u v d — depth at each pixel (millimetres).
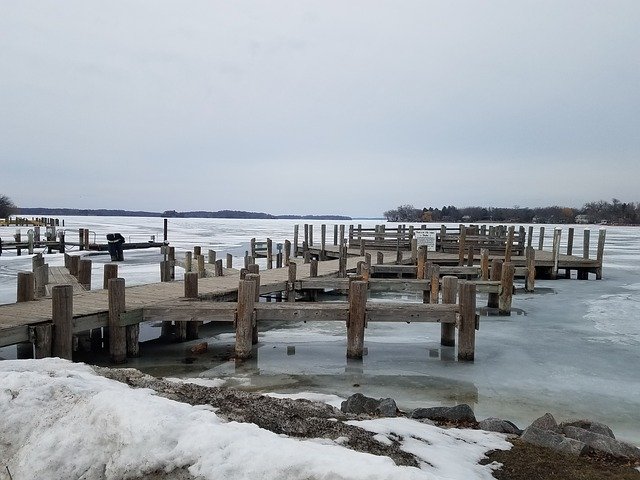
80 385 5254
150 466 3969
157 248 44562
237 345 11180
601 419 8242
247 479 3684
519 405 8836
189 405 5020
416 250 24406
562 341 13297
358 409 7090
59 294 9680
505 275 16578
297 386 9656
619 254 43906
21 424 4680
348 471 3578
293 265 16328
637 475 5125
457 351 12164
